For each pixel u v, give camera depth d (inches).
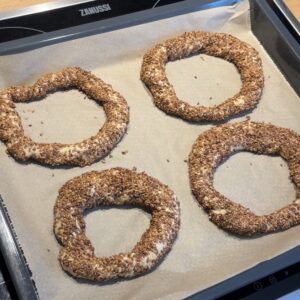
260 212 15.3
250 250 14.4
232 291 12.9
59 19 18.2
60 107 17.0
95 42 17.6
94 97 17.1
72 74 17.3
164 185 15.4
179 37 18.6
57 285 13.4
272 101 17.7
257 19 18.8
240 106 17.2
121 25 17.7
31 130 16.4
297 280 13.3
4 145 15.9
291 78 18.0
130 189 15.2
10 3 18.5
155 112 17.2
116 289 13.5
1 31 17.7
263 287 13.1
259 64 18.3
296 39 17.9
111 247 14.3
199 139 16.5
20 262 12.6
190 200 15.4
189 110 16.9
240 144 16.5
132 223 14.9
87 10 18.5
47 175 15.5
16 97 16.8
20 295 12.1
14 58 16.8
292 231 14.8
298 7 19.4
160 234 14.3
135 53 18.3
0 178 15.1
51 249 14.0
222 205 14.9
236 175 16.1
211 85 18.0
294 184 15.9
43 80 17.0
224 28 19.2
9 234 12.9
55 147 15.7
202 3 18.6
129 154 16.2
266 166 16.4
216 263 14.1
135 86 17.7
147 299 13.1
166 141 16.6
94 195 15.0
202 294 12.8
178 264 14.0
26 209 14.6
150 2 19.0
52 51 17.2
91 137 16.1
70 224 14.3
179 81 18.0
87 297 13.3
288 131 16.8
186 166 16.1
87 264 13.5
